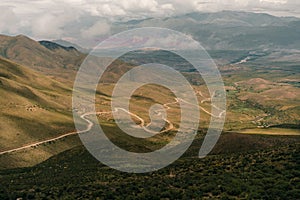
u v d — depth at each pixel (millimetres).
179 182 86312
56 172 144250
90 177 109062
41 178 129375
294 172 82500
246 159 101312
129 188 86875
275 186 74812
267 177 82375
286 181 77875
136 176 97250
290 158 93375
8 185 117562
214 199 72562
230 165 97562
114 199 81125
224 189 76438
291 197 68375
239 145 164875
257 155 103938
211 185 79688
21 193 98750
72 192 93312
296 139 168000
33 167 178375
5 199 95375
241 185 77750
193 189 79125
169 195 77062
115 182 95375
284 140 167500
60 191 96188
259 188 74938
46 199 90875
